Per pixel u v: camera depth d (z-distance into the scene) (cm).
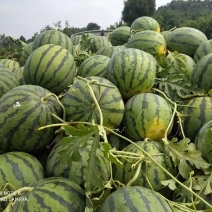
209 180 76
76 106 82
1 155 77
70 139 67
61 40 132
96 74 105
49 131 82
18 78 111
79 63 125
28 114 79
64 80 96
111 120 83
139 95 90
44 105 81
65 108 84
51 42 131
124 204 61
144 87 93
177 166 80
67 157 68
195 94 100
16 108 79
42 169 79
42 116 80
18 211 64
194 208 67
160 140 85
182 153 80
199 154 80
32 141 80
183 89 105
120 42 178
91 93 78
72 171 74
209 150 82
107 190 68
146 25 178
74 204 65
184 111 97
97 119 82
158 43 135
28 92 82
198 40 144
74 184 70
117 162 64
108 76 96
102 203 65
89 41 155
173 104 97
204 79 106
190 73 125
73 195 66
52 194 65
